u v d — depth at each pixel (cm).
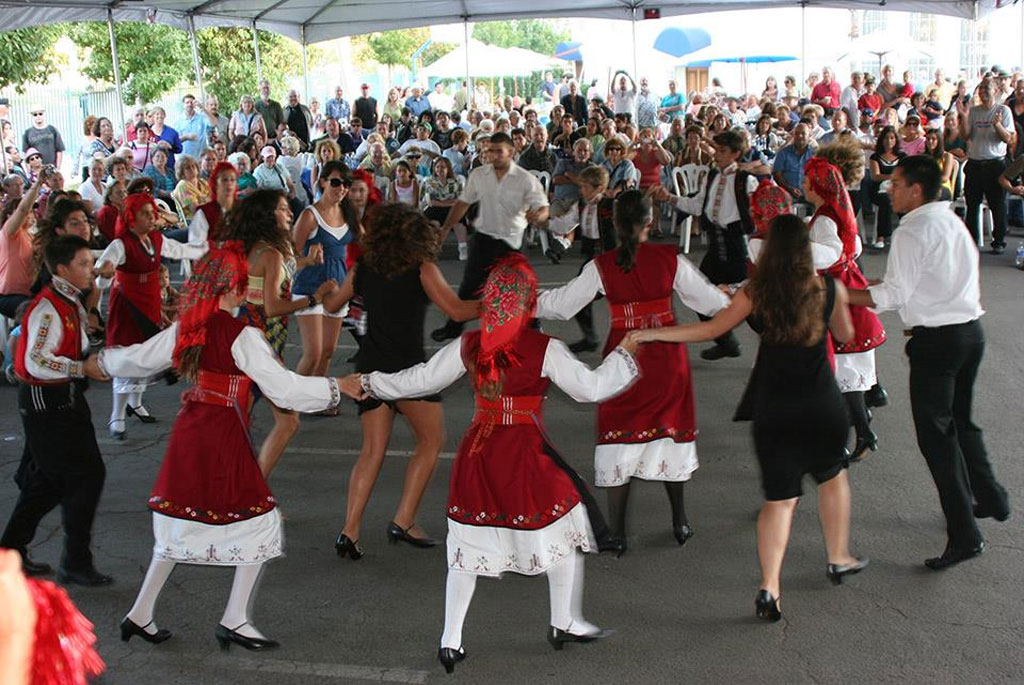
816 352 402
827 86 1894
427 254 462
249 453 393
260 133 1566
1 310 754
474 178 767
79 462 452
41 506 466
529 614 436
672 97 2292
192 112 1616
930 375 451
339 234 645
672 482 489
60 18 1381
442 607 444
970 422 479
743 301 408
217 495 386
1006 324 889
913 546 482
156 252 648
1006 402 688
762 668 386
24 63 2041
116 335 647
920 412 455
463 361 386
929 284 445
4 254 747
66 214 577
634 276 473
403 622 431
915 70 3028
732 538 501
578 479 389
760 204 564
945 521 507
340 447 655
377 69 4909
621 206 470
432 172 1352
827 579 454
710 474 585
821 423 404
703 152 1340
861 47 2475
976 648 394
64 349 431
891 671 381
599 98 1908
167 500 387
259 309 518
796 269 393
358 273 475
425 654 405
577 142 1226
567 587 389
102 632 427
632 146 1453
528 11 1905
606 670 389
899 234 447
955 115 1390
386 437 490
